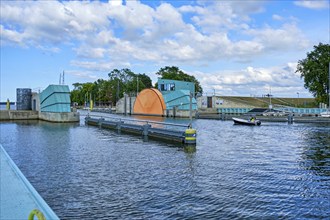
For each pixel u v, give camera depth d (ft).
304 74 274.16
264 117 246.27
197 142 115.24
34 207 19.54
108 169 67.21
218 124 211.61
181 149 96.99
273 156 83.61
